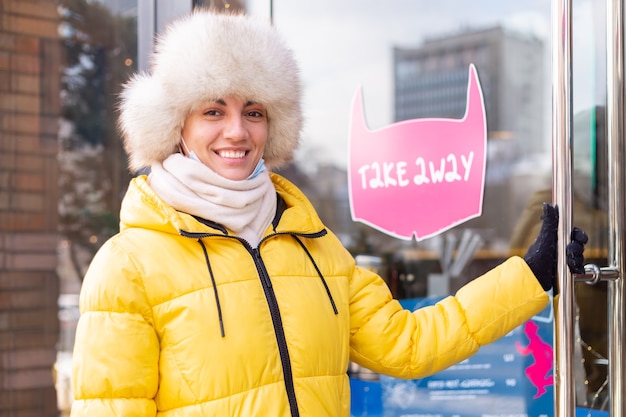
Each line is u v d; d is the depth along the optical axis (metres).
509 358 2.42
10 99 2.99
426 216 2.52
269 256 1.57
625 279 1.74
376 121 2.57
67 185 3.01
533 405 2.40
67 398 3.00
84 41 2.94
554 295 1.68
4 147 3.00
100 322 1.43
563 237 1.64
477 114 2.48
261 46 1.59
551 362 2.38
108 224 2.99
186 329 1.45
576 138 2.39
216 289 1.47
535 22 2.45
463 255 2.49
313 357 1.53
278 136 1.72
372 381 2.50
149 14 2.61
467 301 1.72
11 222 3.01
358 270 1.78
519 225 2.46
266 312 1.50
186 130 1.60
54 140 3.00
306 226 1.63
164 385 1.46
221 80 1.53
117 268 1.45
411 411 2.48
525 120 2.46
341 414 1.58
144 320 1.46
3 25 2.98
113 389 1.41
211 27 1.57
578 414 2.35
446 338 1.70
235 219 1.53
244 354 1.45
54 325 3.02
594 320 2.36
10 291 3.01
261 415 1.44
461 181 2.49
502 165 2.47
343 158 2.59
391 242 2.55
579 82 2.39
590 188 2.39
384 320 1.71
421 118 2.53
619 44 1.79
